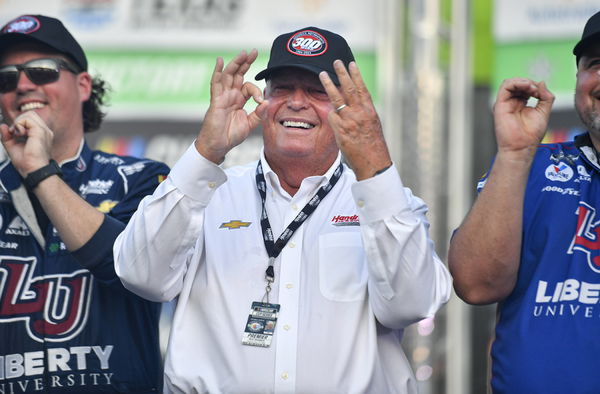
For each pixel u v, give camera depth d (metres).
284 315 10.21
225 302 10.35
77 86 12.27
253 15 20.28
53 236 11.45
